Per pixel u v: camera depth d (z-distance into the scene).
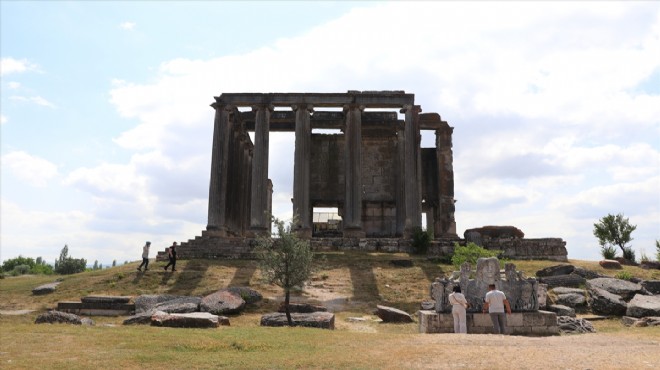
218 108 38.34
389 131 44.94
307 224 36.34
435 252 33.09
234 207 42.28
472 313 16.14
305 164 37.25
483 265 17.17
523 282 17.02
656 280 23.41
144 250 28.11
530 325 16.00
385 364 8.98
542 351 10.32
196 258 31.91
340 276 27.09
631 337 12.95
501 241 33.47
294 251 18.27
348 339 12.32
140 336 12.27
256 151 37.50
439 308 16.56
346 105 38.12
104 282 26.05
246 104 38.34
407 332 17.12
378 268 28.59
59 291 25.08
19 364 8.87
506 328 14.94
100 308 21.47
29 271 58.50
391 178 45.12
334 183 45.03
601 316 19.58
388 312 19.28
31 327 14.14
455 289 15.50
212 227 36.53
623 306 19.73
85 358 9.48
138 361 9.23
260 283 25.56
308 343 11.56
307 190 37.00
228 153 40.25
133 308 21.44
